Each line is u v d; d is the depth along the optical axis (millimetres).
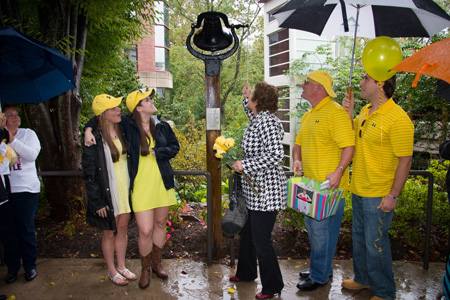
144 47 18359
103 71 6539
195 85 25734
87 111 6457
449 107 4863
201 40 3342
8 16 4281
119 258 3262
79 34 5043
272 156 2650
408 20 2873
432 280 3281
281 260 3664
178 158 6914
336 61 9227
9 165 2787
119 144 2926
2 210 3051
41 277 3307
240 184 2912
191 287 3141
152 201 2977
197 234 4270
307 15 3158
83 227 4402
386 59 2471
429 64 1612
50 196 4746
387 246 2766
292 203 2826
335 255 3830
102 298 2967
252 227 2834
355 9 3061
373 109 2727
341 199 2973
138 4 5684
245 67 24781
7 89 3295
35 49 3041
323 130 2783
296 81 12461
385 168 2637
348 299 2943
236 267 3514
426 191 3955
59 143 4730
